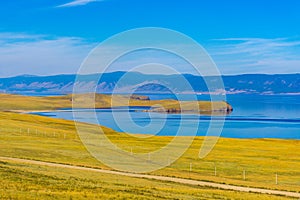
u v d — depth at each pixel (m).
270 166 64.31
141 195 32.03
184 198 32.59
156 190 35.75
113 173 46.06
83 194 30.00
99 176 41.94
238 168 61.38
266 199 36.25
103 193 31.34
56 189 31.39
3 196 26.45
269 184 49.53
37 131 93.88
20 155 56.66
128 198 30.12
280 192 42.91
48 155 59.19
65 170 44.00
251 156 74.62
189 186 41.91
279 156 75.88
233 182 48.28
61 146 70.38
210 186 43.12
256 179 53.41
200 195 35.12
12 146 65.94
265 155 76.56
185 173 53.16
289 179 54.50
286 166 64.81
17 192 28.33
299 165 66.06
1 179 33.09
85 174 42.38
